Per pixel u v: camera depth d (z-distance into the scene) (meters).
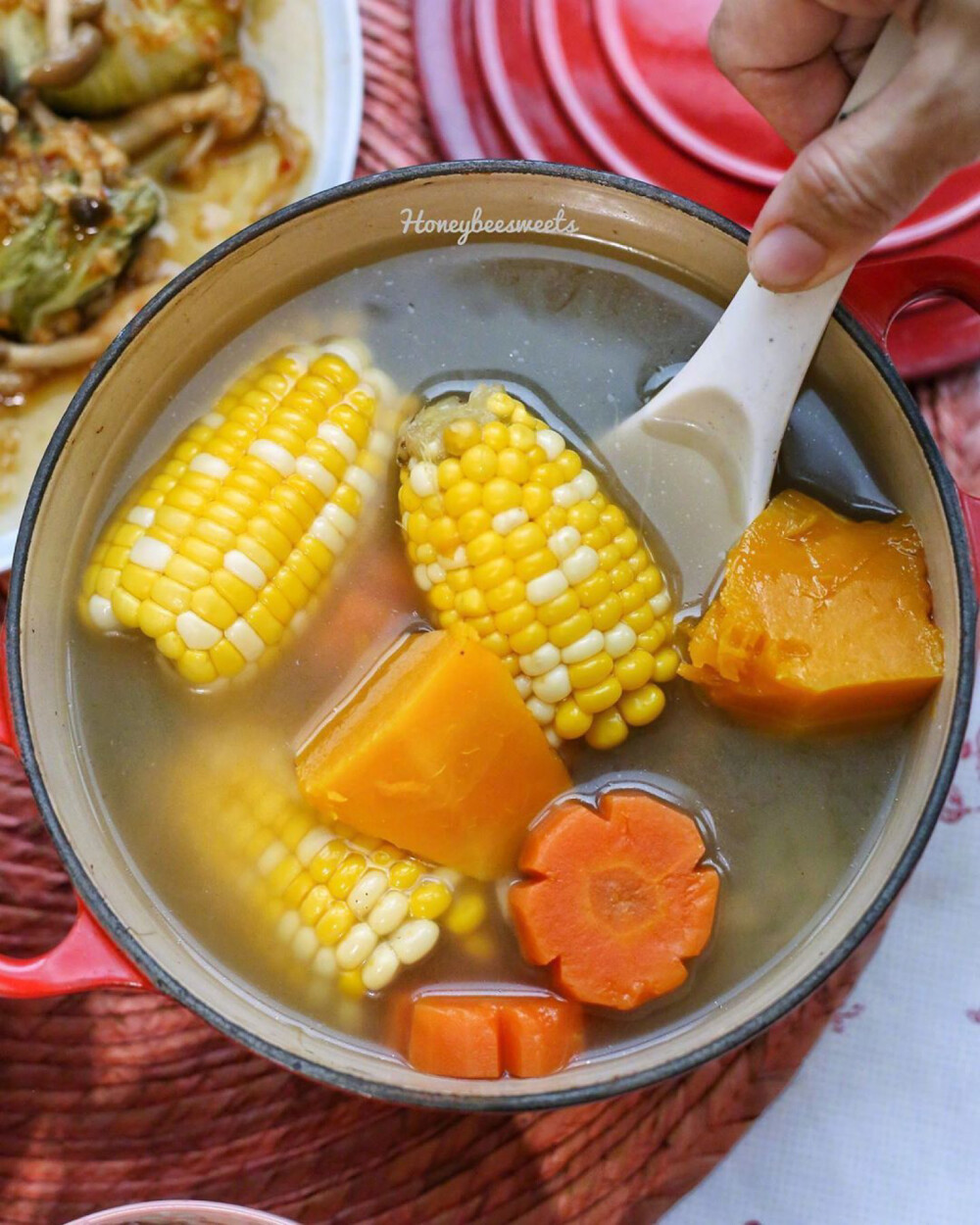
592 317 0.56
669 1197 0.58
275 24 0.62
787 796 0.54
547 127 0.61
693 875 0.53
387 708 0.53
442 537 0.53
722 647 0.53
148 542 0.54
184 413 0.55
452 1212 0.58
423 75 0.61
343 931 0.53
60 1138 0.57
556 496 0.54
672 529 0.55
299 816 0.54
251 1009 0.52
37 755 0.50
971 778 0.60
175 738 0.54
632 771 0.55
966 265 0.53
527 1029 0.52
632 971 0.53
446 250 0.55
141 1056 0.58
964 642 0.51
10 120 0.61
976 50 0.48
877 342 0.52
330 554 0.55
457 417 0.53
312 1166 0.58
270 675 0.55
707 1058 0.49
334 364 0.55
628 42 0.61
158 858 0.54
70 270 0.62
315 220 0.53
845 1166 0.59
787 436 0.55
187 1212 0.54
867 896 0.51
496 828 0.54
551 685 0.54
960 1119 0.59
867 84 0.50
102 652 0.54
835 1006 0.58
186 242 0.63
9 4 0.61
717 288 0.55
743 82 0.56
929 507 0.52
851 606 0.53
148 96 0.62
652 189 0.53
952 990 0.59
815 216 0.50
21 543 0.51
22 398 0.62
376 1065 0.51
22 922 0.58
